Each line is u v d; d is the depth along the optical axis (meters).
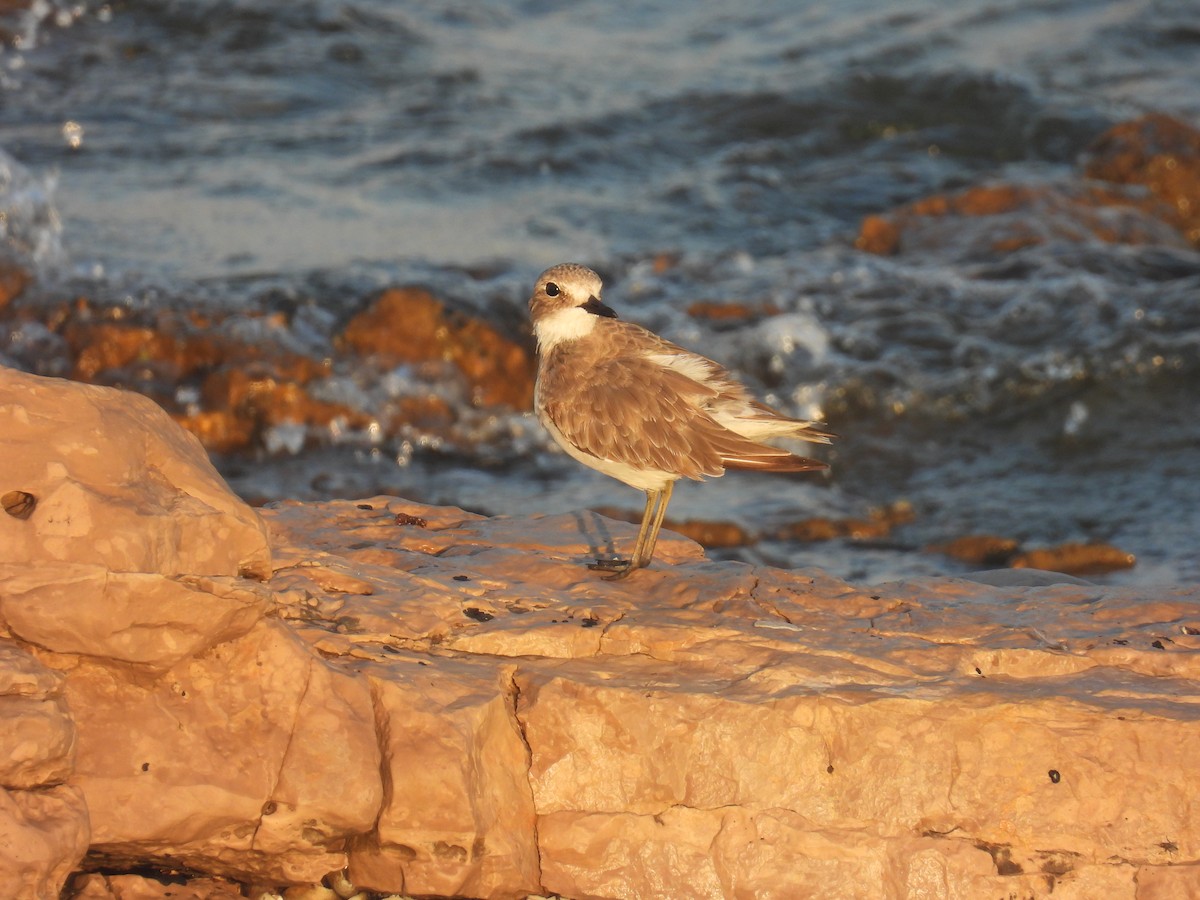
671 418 8.98
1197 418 18.27
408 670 7.37
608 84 31.77
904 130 30.47
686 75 32.59
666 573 9.08
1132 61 33.84
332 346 18.27
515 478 17.02
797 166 28.62
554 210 25.30
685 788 7.43
